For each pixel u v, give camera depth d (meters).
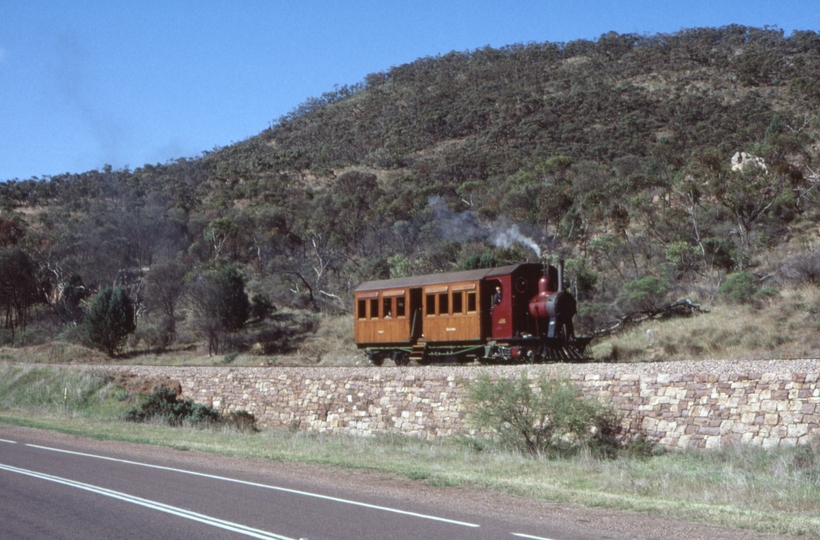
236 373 27.05
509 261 43.53
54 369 33.25
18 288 59.09
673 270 39.12
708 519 8.60
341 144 158.62
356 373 23.11
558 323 23.98
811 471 12.02
